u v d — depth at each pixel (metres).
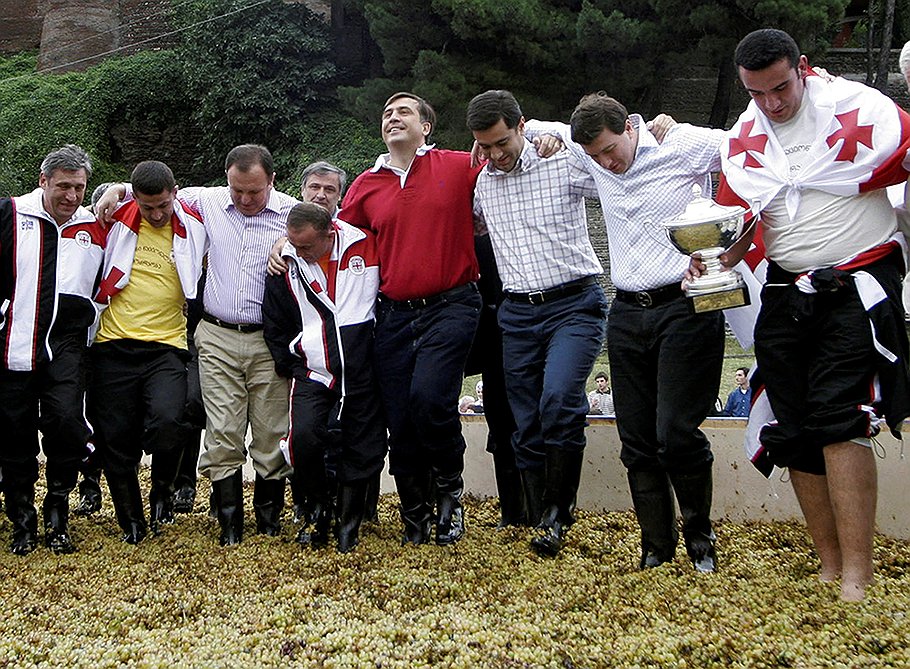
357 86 23.95
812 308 3.70
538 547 4.68
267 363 5.21
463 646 3.46
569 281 4.74
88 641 3.66
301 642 3.55
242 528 5.24
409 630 3.64
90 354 5.17
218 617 3.89
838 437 3.60
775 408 3.89
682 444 4.17
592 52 19.67
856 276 3.64
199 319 5.37
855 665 3.13
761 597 3.84
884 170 3.63
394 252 4.87
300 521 5.63
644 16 20.28
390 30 21.17
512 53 20.16
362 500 5.02
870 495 3.68
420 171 4.89
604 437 5.86
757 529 5.25
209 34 22.92
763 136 3.86
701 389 4.16
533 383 4.86
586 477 5.91
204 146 23.97
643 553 4.46
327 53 23.36
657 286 4.18
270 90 22.58
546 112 20.45
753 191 3.83
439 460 5.04
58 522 5.05
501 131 4.59
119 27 27.19
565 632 3.61
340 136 22.16
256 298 5.17
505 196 4.79
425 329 4.84
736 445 5.53
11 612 4.02
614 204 4.29
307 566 4.64
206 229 5.18
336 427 5.05
